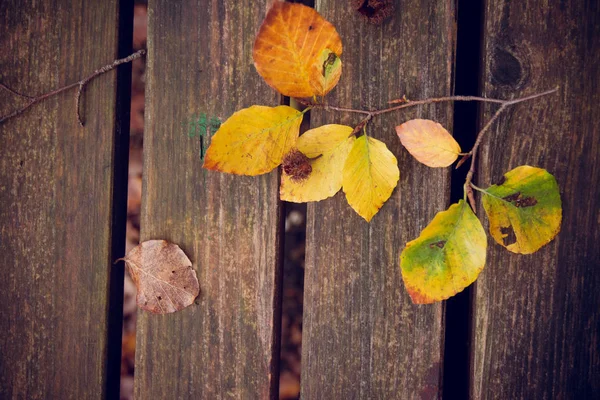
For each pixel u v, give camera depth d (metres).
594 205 0.80
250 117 0.78
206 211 0.83
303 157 0.78
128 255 0.83
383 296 0.81
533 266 0.80
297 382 1.01
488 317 0.81
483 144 0.80
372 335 0.81
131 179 1.05
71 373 0.84
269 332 0.82
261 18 0.82
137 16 1.04
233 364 0.82
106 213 0.84
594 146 0.80
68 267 0.84
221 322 0.82
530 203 0.78
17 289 0.85
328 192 0.79
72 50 0.84
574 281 0.80
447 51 0.80
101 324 0.84
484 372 0.81
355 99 0.81
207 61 0.82
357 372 0.81
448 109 0.80
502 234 0.79
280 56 0.77
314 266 0.82
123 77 0.85
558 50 0.80
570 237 0.80
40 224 0.85
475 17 0.83
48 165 0.84
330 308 0.82
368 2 0.80
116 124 0.84
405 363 0.81
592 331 0.80
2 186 0.85
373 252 0.81
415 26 0.81
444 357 0.84
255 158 0.79
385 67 0.81
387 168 0.79
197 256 0.83
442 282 0.78
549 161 0.80
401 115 0.80
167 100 0.83
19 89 0.85
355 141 0.79
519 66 0.80
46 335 0.85
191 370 0.83
